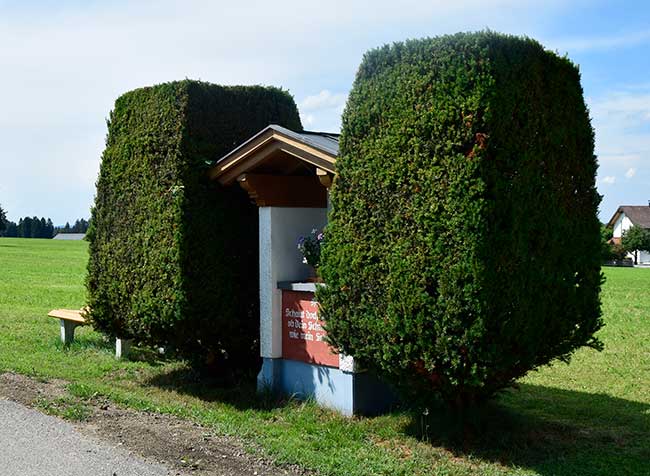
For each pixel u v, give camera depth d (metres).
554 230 7.75
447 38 7.36
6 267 43.12
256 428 8.45
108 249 11.37
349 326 8.05
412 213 7.37
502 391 8.98
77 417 8.44
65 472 6.62
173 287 10.30
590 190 8.47
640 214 98.88
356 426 8.64
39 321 18.20
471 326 6.93
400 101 7.61
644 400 10.46
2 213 129.62
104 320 11.66
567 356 8.42
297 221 10.45
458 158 7.04
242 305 10.88
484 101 7.04
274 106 11.52
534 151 7.55
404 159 7.50
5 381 10.46
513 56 7.39
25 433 7.82
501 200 7.09
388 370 7.75
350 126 8.14
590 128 8.53
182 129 10.36
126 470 6.67
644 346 15.41
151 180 10.65
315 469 6.84
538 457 7.61
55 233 156.62
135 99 11.05
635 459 7.57
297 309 9.95
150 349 13.80
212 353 11.12
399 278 7.44
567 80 8.22
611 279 45.38
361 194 7.93
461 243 6.96
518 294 7.23
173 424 8.38
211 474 6.59
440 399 7.85
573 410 9.74
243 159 9.95
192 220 10.35
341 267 8.08
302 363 9.93
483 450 7.77
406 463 7.30
